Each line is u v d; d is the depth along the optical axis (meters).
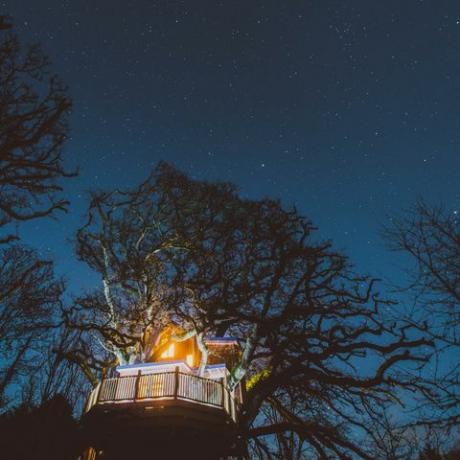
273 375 25.33
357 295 25.78
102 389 23.55
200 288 26.86
